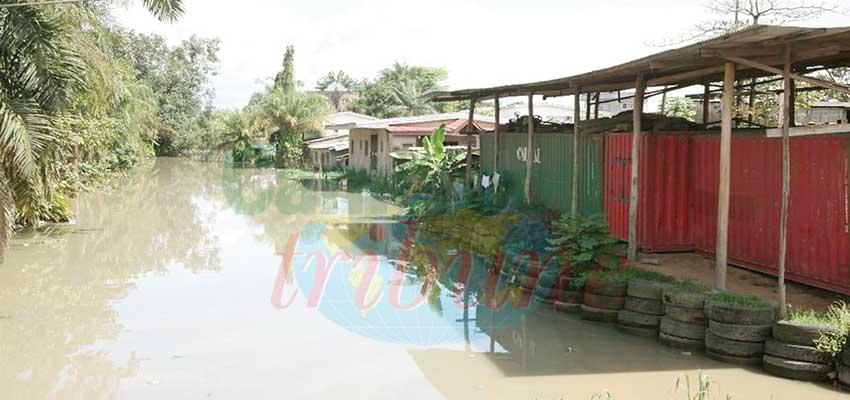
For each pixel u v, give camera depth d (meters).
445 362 7.66
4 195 11.83
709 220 10.91
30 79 12.23
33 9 12.25
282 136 49.75
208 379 7.07
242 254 14.75
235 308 9.99
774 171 9.52
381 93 58.22
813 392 6.66
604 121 13.20
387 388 6.85
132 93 34.00
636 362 7.62
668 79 10.41
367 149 33.22
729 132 8.32
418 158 23.19
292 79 57.84
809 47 7.75
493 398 6.55
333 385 6.91
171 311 9.84
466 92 16.69
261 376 7.16
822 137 8.70
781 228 7.54
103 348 8.12
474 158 21.75
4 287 11.38
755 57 8.30
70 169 20.66
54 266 13.17
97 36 15.77
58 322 9.28
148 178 36.97
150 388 6.82
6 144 11.32
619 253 10.12
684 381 7.02
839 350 6.79
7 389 6.84
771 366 7.14
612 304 8.98
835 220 8.52
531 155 15.19
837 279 8.51
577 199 12.46
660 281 8.81
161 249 15.36
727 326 7.49
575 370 7.39
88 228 18.34
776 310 7.44
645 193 11.19
